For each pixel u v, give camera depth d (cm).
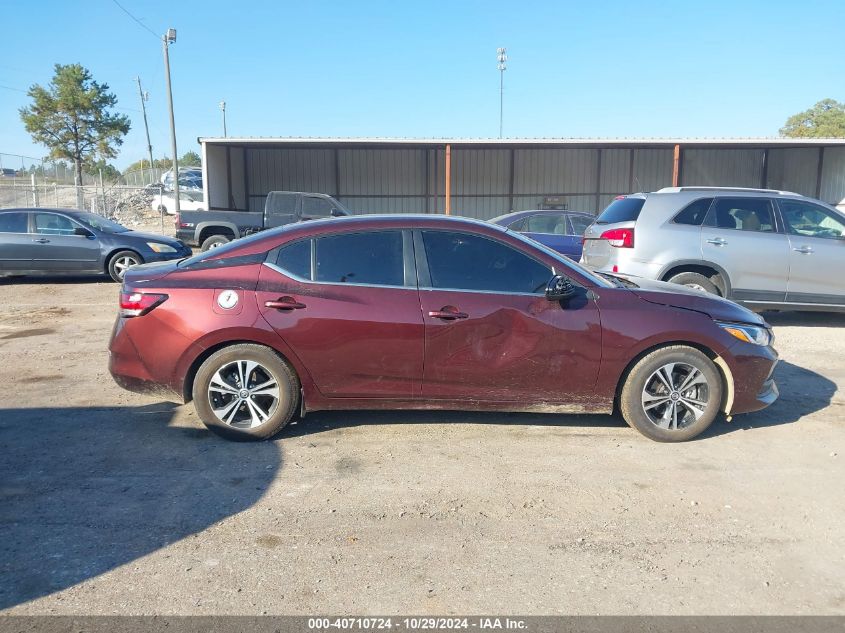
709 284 848
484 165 2862
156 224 3039
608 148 2634
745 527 364
